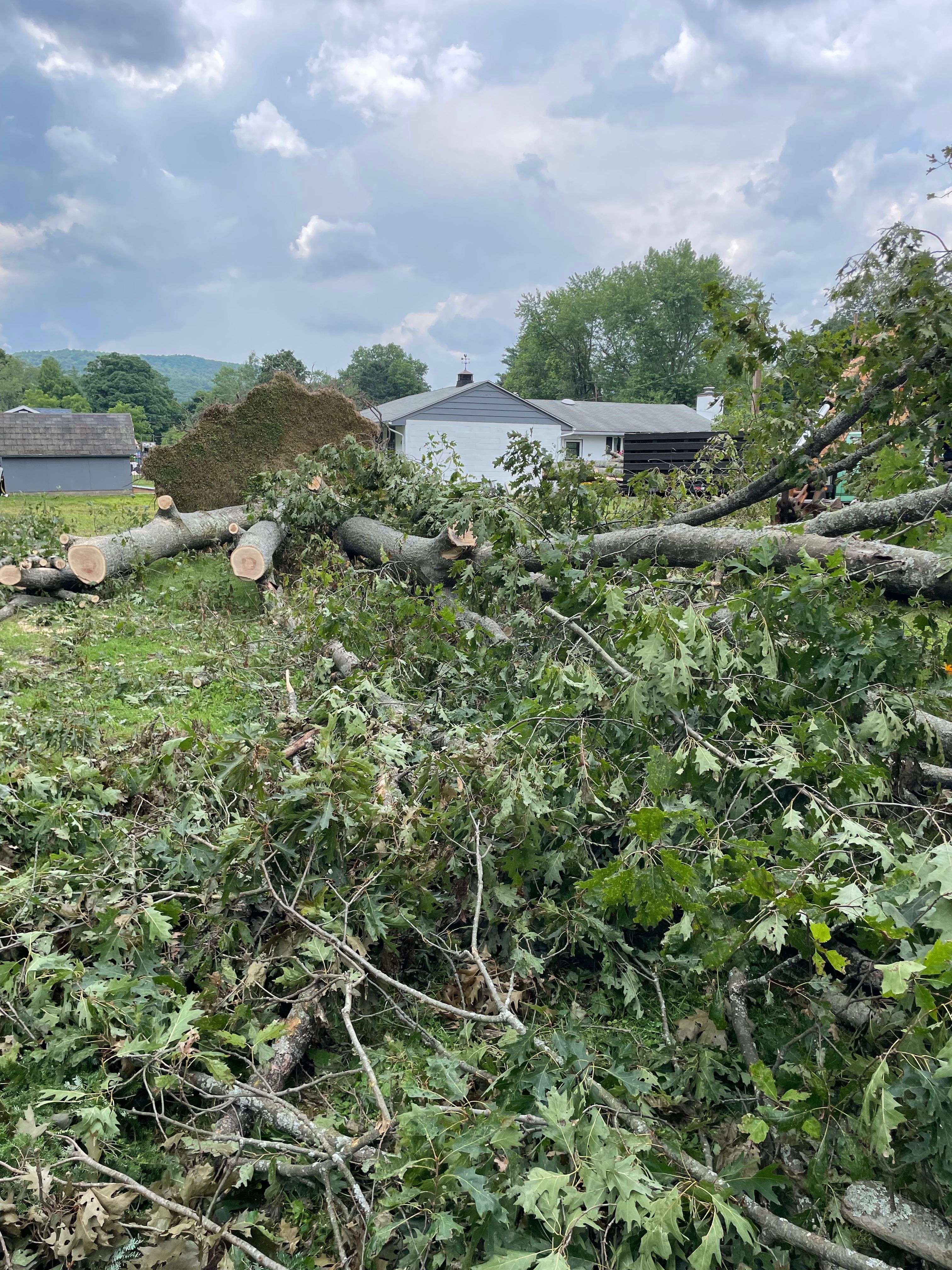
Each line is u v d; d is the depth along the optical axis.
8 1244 1.61
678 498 7.46
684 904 1.90
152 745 3.70
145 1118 2.04
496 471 28.56
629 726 3.03
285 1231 1.71
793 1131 1.76
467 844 2.70
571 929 2.59
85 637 6.54
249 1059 2.15
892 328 5.08
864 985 2.28
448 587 6.92
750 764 2.51
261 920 2.68
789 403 5.81
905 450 5.16
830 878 1.95
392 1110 2.01
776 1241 1.59
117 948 2.33
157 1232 1.63
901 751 2.89
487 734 3.11
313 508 8.30
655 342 58.38
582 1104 1.65
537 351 62.06
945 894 1.68
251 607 8.11
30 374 117.69
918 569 3.43
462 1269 1.44
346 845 2.60
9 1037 2.19
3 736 3.94
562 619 3.77
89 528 13.04
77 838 2.97
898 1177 1.60
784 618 3.11
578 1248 1.49
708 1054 2.07
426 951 2.67
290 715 3.86
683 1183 1.51
